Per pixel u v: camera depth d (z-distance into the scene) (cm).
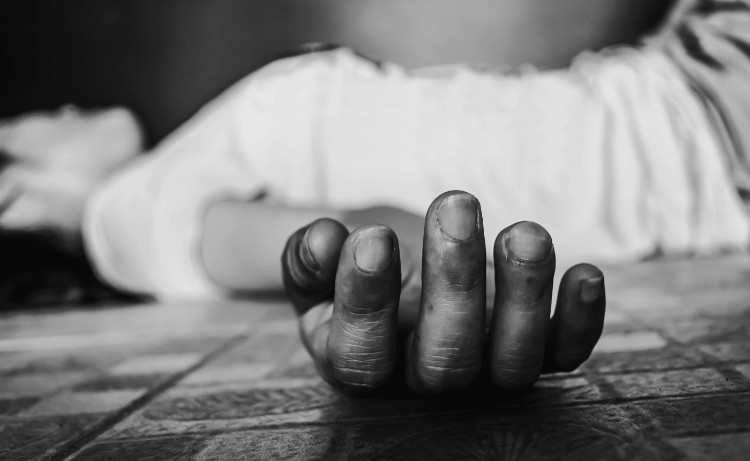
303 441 29
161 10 119
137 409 35
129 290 78
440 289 28
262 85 85
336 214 58
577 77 83
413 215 48
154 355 46
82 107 119
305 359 41
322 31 123
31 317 73
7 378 43
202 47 121
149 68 120
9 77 117
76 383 40
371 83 84
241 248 65
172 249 72
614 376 33
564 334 29
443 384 29
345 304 28
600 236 75
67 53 118
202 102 121
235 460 28
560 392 32
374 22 123
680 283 58
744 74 74
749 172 74
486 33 121
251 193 77
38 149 78
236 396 35
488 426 29
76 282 79
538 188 77
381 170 79
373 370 29
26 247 77
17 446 31
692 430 27
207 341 50
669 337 39
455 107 80
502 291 28
